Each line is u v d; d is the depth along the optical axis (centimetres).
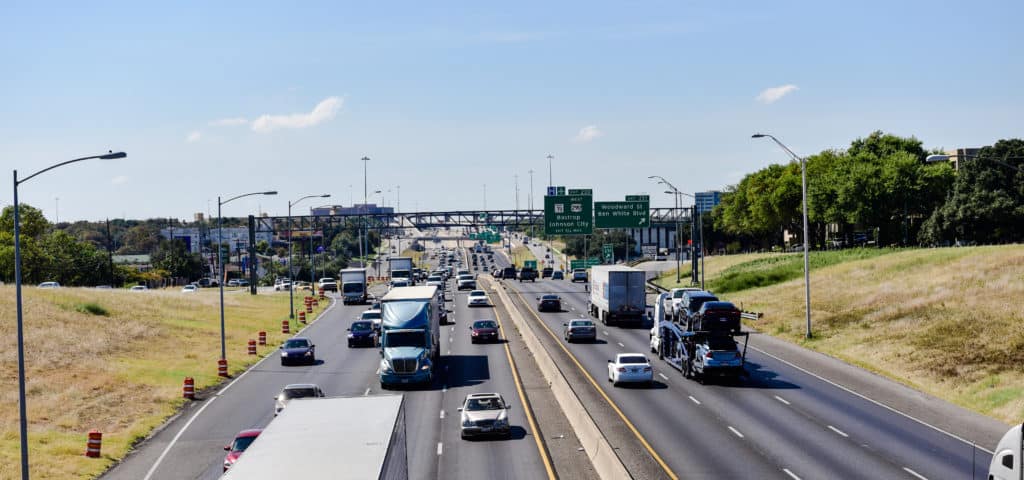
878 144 12850
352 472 1672
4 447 3650
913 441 3319
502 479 2875
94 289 9481
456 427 3791
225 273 19988
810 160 13550
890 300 7038
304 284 15725
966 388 4497
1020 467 2120
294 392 3978
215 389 5203
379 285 15050
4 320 6844
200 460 3403
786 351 5972
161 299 9469
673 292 6975
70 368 5697
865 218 11269
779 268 10631
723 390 4581
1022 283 6575
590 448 3188
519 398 4491
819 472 2841
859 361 5466
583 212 10650
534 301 10419
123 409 4556
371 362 6097
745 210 15675
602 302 7988
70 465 3356
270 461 1756
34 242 13750
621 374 4697
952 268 7788
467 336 7444
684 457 3081
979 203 10575
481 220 14425
